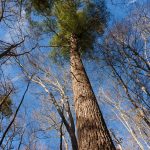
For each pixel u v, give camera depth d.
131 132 11.05
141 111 7.79
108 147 3.78
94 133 4.02
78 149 3.99
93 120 4.36
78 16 8.25
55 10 8.12
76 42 7.73
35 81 6.77
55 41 8.37
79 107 4.81
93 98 5.07
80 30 8.12
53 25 8.20
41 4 6.92
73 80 5.85
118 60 8.58
